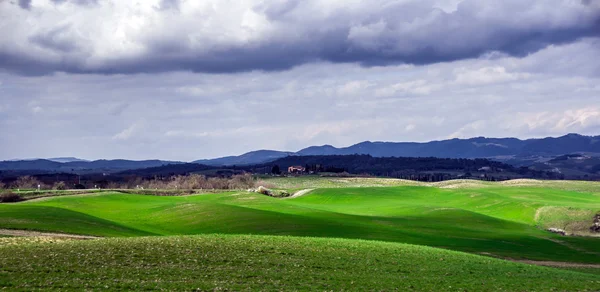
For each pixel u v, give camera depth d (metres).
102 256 43.94
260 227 85.94
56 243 50.69
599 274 58.66
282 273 41.50
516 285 42.22
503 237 91.19
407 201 166.88
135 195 150.38
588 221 107.81
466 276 44.62
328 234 81.31
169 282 37.09
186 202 125.44
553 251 79.00
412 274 44.12
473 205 150.88
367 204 157.62
